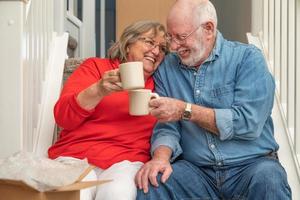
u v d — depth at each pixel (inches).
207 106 65.0
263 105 61.2
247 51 65.2
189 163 65.1
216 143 63.5
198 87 65.5
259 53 65.3
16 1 63.3
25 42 65.7
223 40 67.7
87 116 65.7
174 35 64.3
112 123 68.4
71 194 46.4
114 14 174.6
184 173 61.0
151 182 58.3
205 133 64.2
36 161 47.4
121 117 68.6
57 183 42.8
